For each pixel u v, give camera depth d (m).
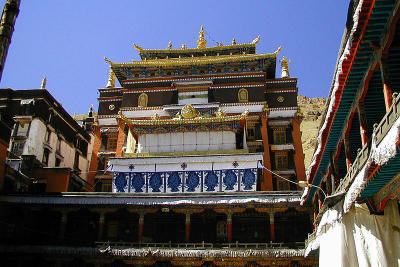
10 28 16.38
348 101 16.97
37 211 34.91
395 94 11.27
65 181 39.53
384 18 12.04
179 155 37.06
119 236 34.59
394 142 10.84
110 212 33.59
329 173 23.77
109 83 54.38
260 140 44.56
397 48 13.05
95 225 35.47
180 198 31.31
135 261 30.39
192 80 48.50
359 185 14.55
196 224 34.22
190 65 50.12
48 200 32.41
